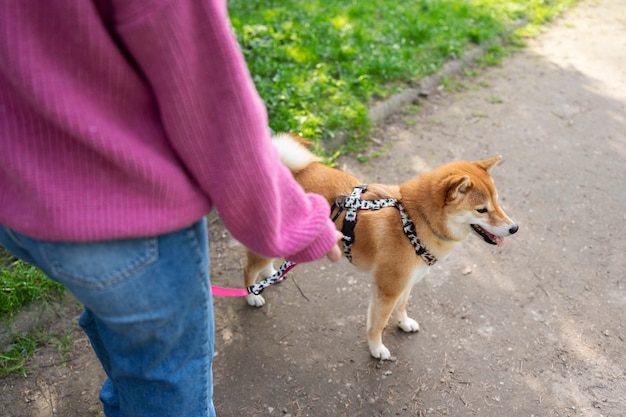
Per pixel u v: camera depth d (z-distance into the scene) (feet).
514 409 9.39
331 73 18.93
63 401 9.09
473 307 11.54
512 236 13.56
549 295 11.87
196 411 6.08
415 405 9.45
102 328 5.39
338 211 9.98
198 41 4.23
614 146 17.54
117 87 4.17
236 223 4.76
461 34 23.08
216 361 10.11
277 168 4.95
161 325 5.00
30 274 10.73
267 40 19.66
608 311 11.47
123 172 4.23
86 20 3.81
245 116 4.43
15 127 4.11
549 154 17.01
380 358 10.25
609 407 9.44
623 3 30.86
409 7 25.05
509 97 20.30
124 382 5.62
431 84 20.31
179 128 4.35
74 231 4.13
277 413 9.22
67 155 4.13
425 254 9.53
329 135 16.21
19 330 10.09
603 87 21.45
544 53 24.27
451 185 9.02
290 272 12.35
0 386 9.22
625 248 13.28
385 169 15.80
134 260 4.50
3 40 3.81
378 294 9.91
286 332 10.83
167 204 4.47
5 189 4.44
